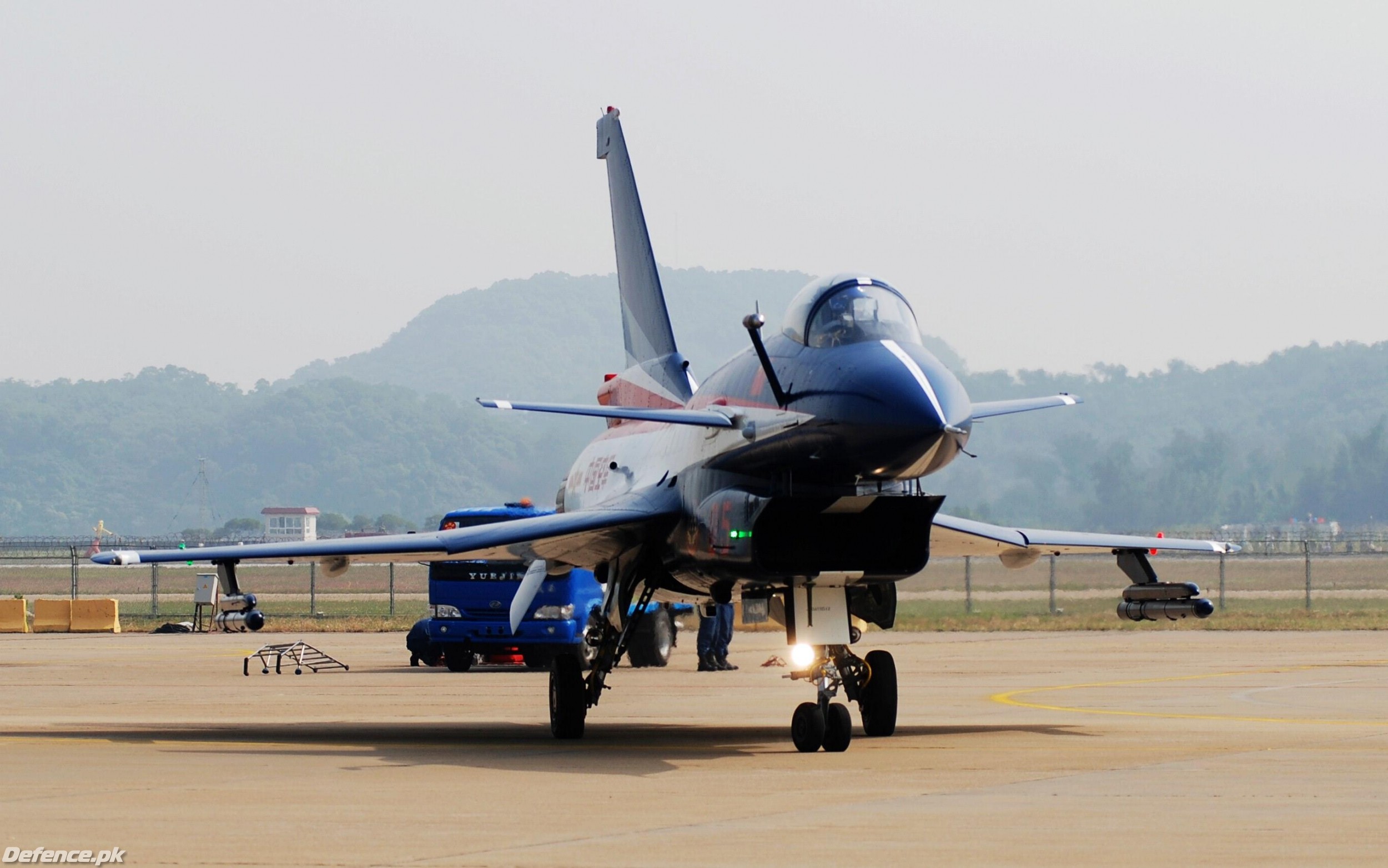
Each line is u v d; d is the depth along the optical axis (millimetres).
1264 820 39094
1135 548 71125
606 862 33406
